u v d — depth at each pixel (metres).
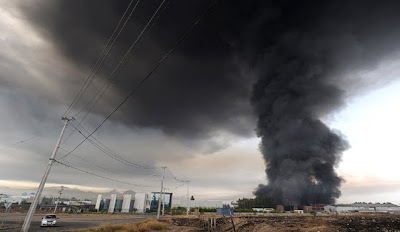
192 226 42.19
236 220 36.31
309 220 35.78
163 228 34.94
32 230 27.38
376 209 112.12
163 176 60.47
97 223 39.44
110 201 112.31
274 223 28.92
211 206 121.06
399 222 27.92
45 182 22.77
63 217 57.12
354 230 19.27
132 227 30.02
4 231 25.94
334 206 107.69
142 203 114.56
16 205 94.50
